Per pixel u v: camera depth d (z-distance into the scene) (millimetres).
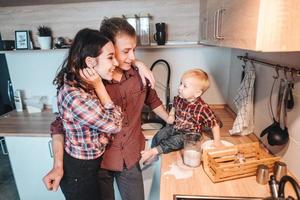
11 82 2193
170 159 1203
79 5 1920
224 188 958
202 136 1370
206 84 1282
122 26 1066
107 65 979
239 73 1748
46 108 2201
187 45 1845
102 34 1003
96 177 1165
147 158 1291
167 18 1905
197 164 1115
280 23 727
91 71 976
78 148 1058
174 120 1374
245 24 833
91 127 1019
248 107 1449
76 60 967
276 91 1189
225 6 1072
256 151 1158
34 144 1681
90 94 1009
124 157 1274
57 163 1106
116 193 1721
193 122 1299
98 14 1932
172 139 1281
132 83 1217
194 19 1893
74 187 1117
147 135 1545
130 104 1234
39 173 1776
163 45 1839
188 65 2029
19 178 1809
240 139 1422
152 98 1407
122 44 1071
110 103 1022
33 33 2023
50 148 1680
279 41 741
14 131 1663
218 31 1198
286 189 923
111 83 1162
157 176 1597
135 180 1374
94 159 1095
